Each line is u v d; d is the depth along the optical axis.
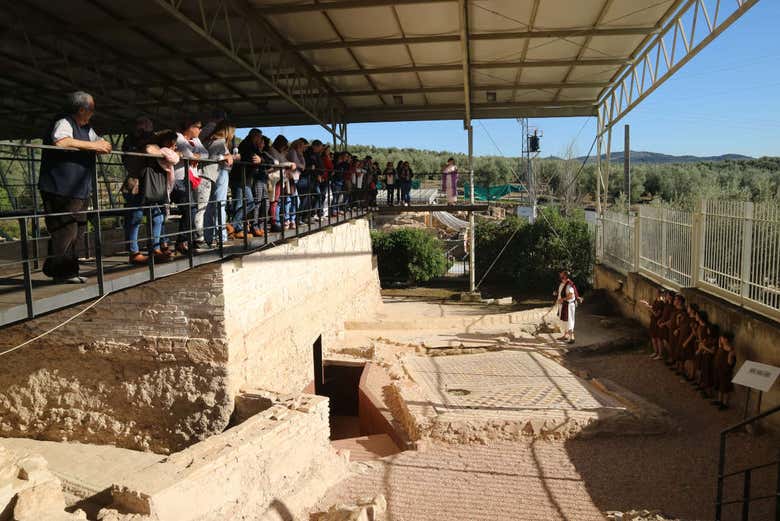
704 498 7.04
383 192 31.53
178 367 8.62
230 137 8.51
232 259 8.75
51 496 5.43
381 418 10.29
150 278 6.39
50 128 5.36
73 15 11.84
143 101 18.20
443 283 27.77
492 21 14.10
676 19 13.74
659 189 42.94
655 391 10.88
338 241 15.47
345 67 17.33
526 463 8.25
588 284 25.16
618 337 14.48
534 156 38.41
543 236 26.12
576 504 7.05
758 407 8.45
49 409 9.07
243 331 9.05
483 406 9.67
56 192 5.49
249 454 6.84
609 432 9.00
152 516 5.57
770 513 6.52
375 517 6.65
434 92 19.91
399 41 14.91
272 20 13.40
